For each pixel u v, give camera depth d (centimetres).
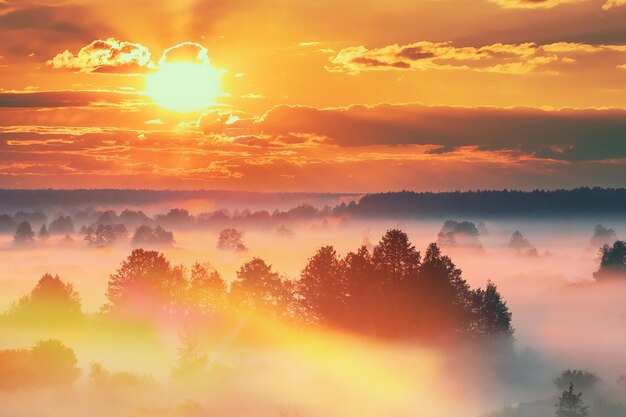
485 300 13962
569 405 8944
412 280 14025
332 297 14088
